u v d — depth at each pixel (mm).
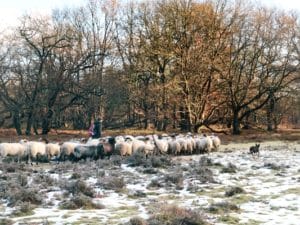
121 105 58500
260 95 56031
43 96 49781
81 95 53125
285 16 56531
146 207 13820
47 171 21828
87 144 27328
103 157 27078
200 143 32094
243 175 20688
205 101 51188
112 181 17391
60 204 14047
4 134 48688
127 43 57781
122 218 12367
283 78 56500
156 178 18984
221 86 53688
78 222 11953
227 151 33906
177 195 15969
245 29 54156
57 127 56875
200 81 50594
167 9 51125
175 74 51344
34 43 49469
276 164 23797
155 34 52000
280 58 56656
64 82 49906
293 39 56438
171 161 24859
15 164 22703
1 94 49281
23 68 49938
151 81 56781
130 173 20578
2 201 14406
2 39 48750
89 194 15492
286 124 78625
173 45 50781
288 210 13523
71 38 48406
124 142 27672
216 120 57688
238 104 55344
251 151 31078
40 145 25734
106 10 59031
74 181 17078
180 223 11594
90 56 51531
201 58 50469
